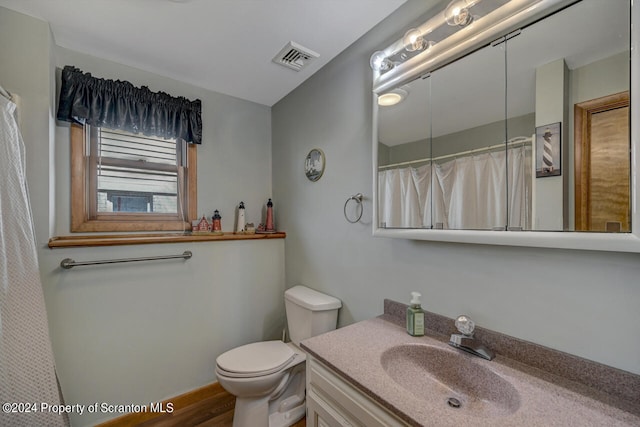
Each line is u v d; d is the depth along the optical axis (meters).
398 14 1.32
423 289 1.23
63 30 1.42
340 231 1.68
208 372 1.88
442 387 0.96
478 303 1.05
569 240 0.77
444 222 1.09
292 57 1.70
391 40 1.36
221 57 1.68
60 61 1.55
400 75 1.23
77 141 1.59
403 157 1.24
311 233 1.93
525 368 0.88
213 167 2.10
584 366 0.80
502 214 0.92
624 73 0.70
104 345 1.53
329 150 1.77
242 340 2.03
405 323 1.26
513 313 0.95
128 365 1.60
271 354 1.58
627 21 0.70
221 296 1.94
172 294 1.75
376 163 1.36
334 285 1.73
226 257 1.96
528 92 0.86
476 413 0.85
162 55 1.66
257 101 2.31
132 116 1.71
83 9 1.28
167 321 1.73
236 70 1.83
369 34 1.48
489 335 1.00
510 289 0.96
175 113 1.87
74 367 1.45
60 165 1.54
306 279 1.98
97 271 1.51
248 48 1.60
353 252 1.59
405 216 1.23
